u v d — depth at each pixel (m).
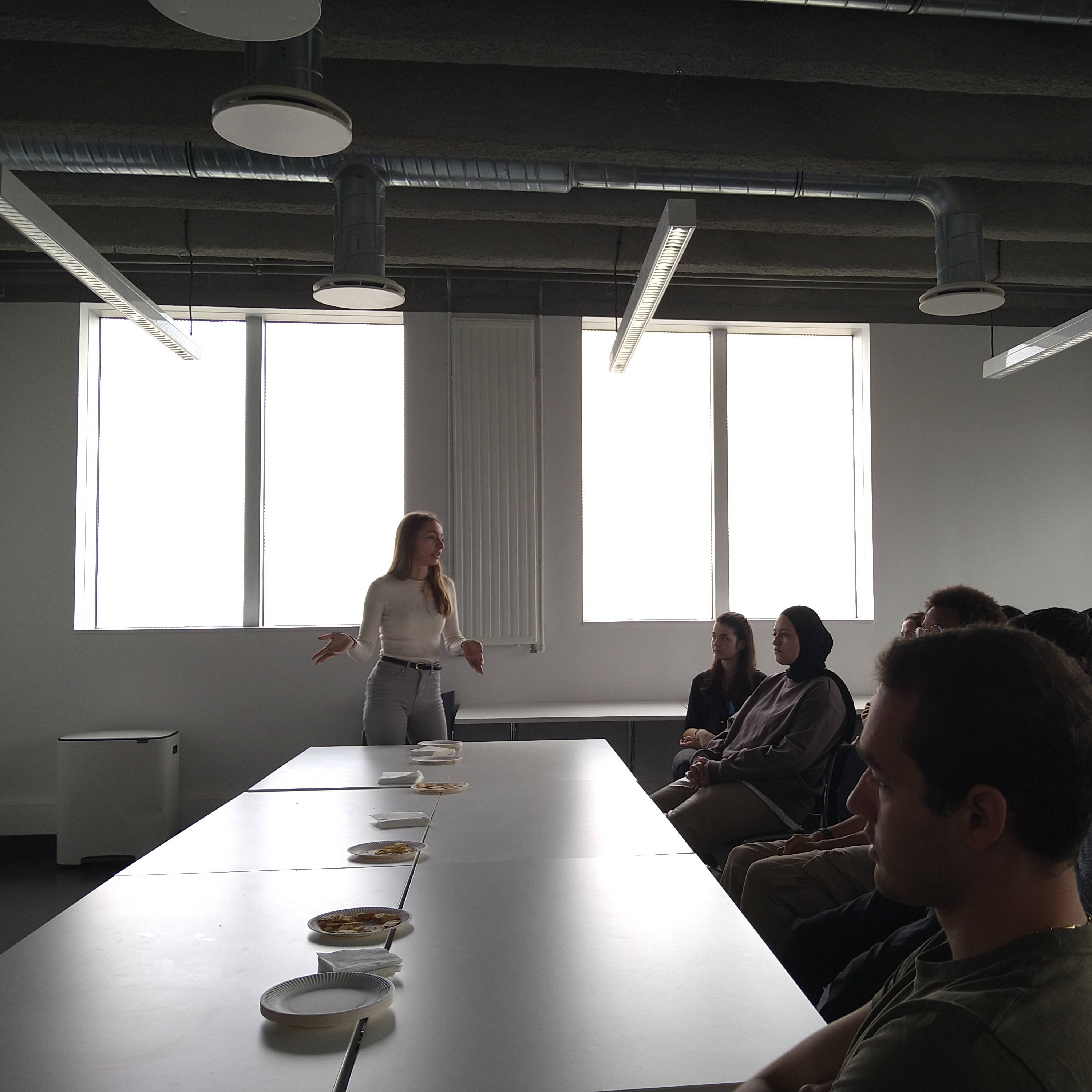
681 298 6.20
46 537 5.71
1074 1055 0.68
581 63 3.21
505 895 1.83
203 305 5.91
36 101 3.62
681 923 1.67
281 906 1.78
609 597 6.25
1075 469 6.29
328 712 5.79
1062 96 3.57
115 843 5.18
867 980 1.82
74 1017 1.30
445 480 5.93
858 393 6.39
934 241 5.42
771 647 6.18
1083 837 0.74
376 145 3.78
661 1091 1.09
